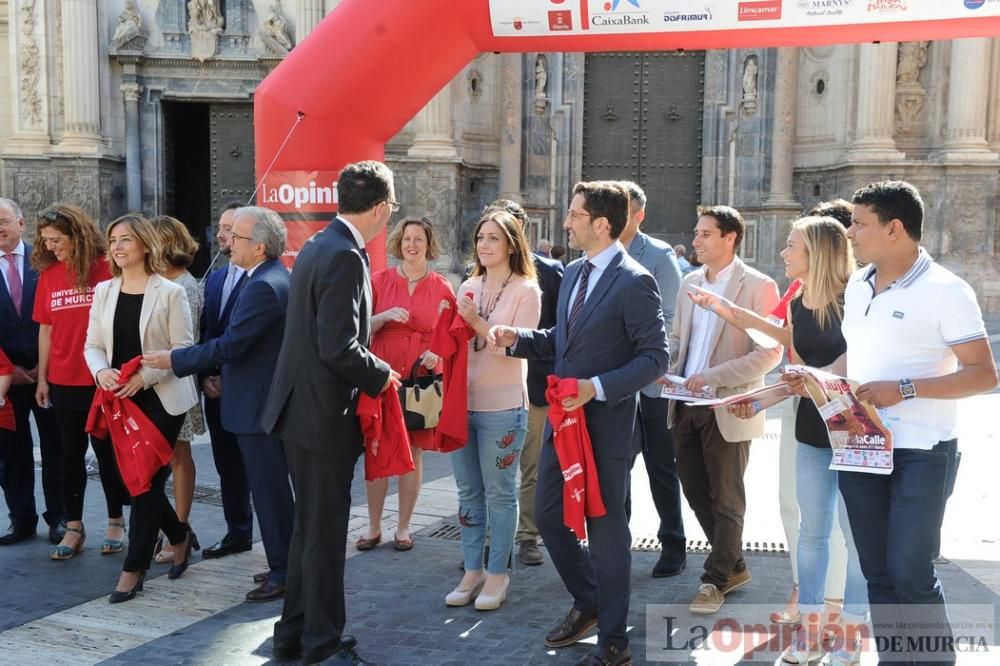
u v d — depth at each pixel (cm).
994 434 1046
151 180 2220
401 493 668
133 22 2169
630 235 630
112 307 580
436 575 620
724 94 2192
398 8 783
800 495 475
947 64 2064
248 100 2206
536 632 524
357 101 813
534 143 2248
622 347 475
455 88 2147
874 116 2034
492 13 794
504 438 555
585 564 505
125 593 568
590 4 782
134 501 570
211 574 621
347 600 573
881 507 405
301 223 820
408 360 642
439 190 2077
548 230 2252
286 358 461
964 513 745
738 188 2206
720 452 546
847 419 395
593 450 468
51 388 641
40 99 2178
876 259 399
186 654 492
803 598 474
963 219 2034
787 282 2144
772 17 763
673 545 612
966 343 380
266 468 566
